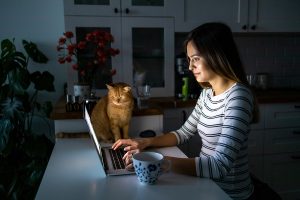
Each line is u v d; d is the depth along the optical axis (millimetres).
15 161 1765
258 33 2221
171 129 1914
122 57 1945
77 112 1374
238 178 989
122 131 1301
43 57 2012
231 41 960
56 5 2080
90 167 949
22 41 2035
